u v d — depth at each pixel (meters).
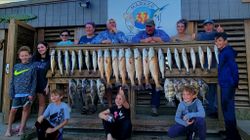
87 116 4.16
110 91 4.30
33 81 3.84
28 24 5.67
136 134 3.77
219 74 3.48
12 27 4.79
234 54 3.47
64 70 4.07
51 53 4.04
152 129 3.70
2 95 5.81
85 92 3.89
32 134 3.75
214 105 4.09
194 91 3.37
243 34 5.11
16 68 3.89
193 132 3.31
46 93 4.07
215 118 3.91
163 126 3.71
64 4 5.74
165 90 3.67
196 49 3.76
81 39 4.95
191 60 3.78
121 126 3.45
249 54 5.02
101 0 5.56
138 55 3.76
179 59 3.77
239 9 5.09
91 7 5.60
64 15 5.72
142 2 5.36
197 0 5.21
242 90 5.00
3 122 4.66
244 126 4.28
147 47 3.87
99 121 3.85
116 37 4.72
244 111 4.91
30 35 5.54
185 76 3.77
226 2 5.14
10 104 4.66
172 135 3.35
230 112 3.34
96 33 5.56
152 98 4.38
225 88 3.36
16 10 5.92
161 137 3.64
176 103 4.09
